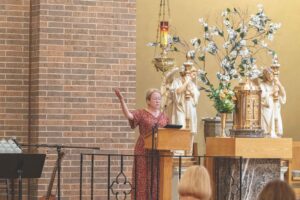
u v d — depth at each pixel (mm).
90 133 14180
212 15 16500
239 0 16703
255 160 12203
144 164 12133
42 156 11461
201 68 16359
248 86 12391
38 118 13961
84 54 14188
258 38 16719
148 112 12336
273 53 14688
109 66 14312
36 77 14062
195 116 13742
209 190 7168
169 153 11648
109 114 14289
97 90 14242
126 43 14406
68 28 14125
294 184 14406
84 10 14203
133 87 14422
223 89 12750
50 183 12852
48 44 14031
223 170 12320
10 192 14055
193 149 14727
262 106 14359
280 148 12156
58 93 14039
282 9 17062
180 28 16297
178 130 11469
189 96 13703
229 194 12203
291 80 17078
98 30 14273
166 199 11609
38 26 14039
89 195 14180
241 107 12391
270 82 14453
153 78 16047
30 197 14078
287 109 17062
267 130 14359
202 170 7219
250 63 14633
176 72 14633
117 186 14281
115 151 14305
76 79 14141
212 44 14812
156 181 11852
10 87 14180
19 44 14227
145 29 16078
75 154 14094
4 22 14203
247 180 12164
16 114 14188
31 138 14156
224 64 14570
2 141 12070
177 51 15312
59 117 14031
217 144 12297
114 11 14359
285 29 17047
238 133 12305
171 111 13727
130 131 14383
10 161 11312
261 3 16875
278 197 6305
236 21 16625
